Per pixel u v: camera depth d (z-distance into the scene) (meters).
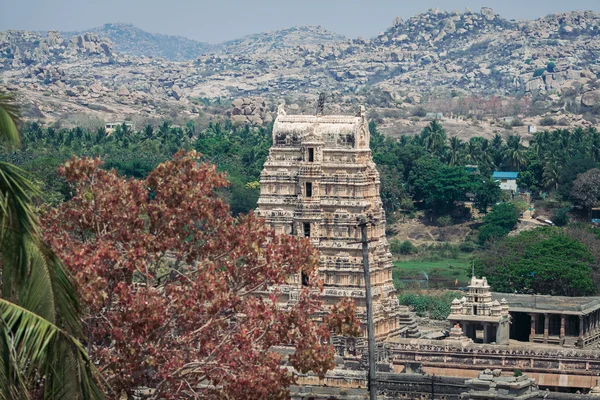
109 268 142.62
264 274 150.75
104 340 146.50
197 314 141.88
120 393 138.25
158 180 155.12
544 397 183.62
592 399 182.88
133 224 150.12
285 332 147.50
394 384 197.25
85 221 150.62
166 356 137.75
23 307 94.56
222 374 141.88
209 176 155.50
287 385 146.62
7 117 94.12
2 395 94.81
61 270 97.00
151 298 137.12
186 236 152.12
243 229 153.25
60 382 96.00
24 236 94.25
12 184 94.31
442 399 193.88
